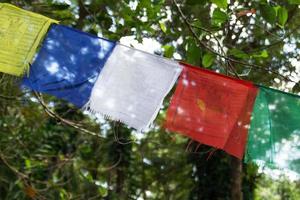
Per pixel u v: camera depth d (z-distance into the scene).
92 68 3.79
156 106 3.75
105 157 9.93
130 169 11.67
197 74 3.87
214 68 5.24
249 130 3.88
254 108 3.90
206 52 4.88
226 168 10.34
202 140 3.82
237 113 3.87
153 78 3.81
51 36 3.80
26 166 7.11
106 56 3.82
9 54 3.68
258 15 5.98
